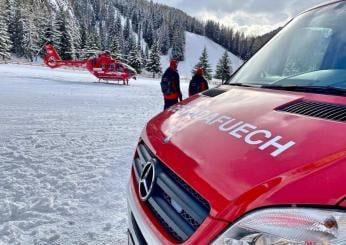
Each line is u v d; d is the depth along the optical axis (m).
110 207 4.27
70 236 3.55
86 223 3.84
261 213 1.20
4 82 22.75
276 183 1.24
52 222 3.82
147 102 18.45
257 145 1.50
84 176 5.31
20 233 3.56
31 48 74.62
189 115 2.20
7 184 4.82
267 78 2.60
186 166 1.61
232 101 2.18
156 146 2.00
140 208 1.88
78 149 6.96
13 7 77.19
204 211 1.38
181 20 185.00
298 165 1.27
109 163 6.05
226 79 3.05
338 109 1.61
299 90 2.07
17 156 6.19
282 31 3.15
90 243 3.44
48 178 5.14
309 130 1.47
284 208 1.17
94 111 12.98
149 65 81.12
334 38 2.57
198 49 167.62
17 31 75.25
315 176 1.20
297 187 1.19
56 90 20.59
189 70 147.75
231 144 1.60
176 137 1.94
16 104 13.13
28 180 5.02
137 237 1.95
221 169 1.45
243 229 1.22
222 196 1.33
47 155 6.37
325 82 2.09
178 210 1.55
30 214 3.98
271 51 2.96
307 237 1.11
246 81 2.73
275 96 2.04
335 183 1.14
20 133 8.13
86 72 47.38
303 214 1.13
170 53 154.12
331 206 1.10
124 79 33.31
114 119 11.30
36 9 86.81
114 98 19.14
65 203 4.31
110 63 32.62
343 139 1.32
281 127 1.58
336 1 2.96
